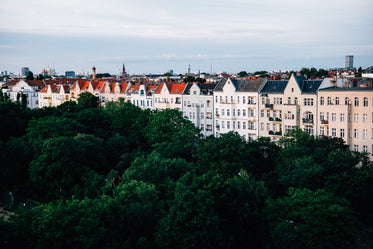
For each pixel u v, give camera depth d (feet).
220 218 189.37
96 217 183.83
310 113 349.61
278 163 279.90
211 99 434.71
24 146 314.76
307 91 351.67
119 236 192.54
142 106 533.96
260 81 398.62
